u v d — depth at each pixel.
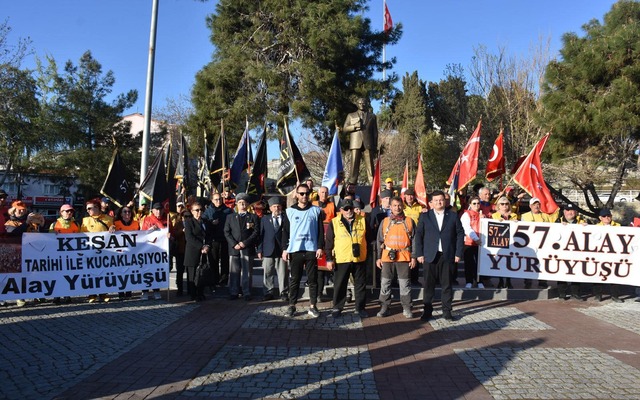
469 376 5.46
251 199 12.55
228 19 27.12
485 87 30.81
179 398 4.77
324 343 6.75
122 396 4.79
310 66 24.20
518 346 6.64
